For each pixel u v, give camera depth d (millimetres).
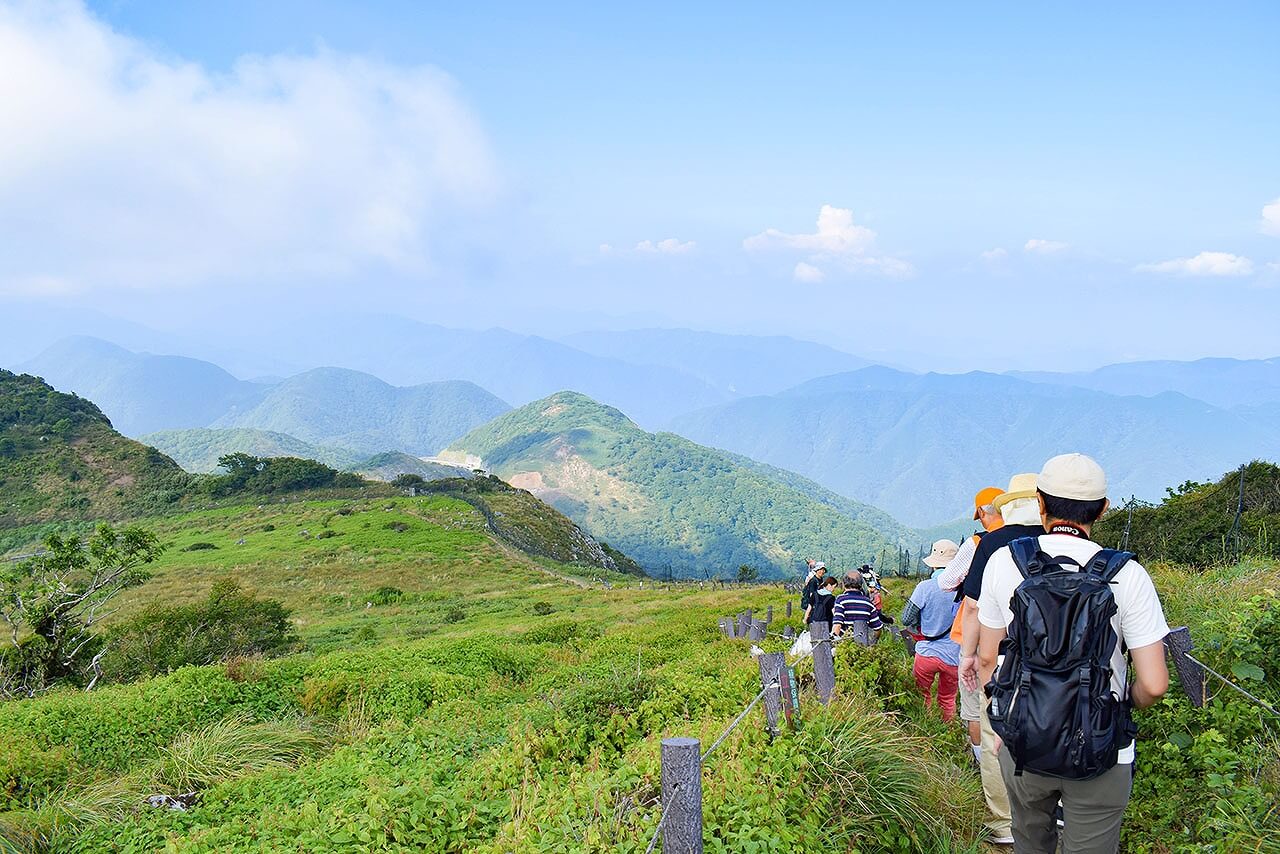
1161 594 9172
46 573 27203
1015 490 5750
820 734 6047
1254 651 6375
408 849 5492
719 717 7562
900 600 20656
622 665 15109
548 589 63031
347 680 15070
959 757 7352
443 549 81688
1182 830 5566
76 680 25859
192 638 28141
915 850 5648
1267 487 19266
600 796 5242
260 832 6750
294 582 70188
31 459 140625
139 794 9484
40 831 8414
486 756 7570
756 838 4695
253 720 13578
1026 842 4406
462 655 17828
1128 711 3893
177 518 120312
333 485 136750
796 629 19594
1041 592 3832
